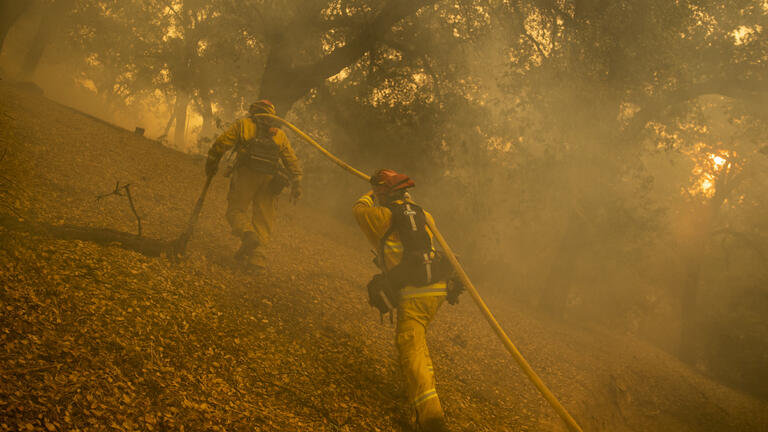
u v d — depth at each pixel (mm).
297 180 5230
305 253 7340
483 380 5621
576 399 6566
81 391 2420
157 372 2846
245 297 4516
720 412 10586
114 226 4969
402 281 3590
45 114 9680
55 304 3027
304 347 4113
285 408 3086
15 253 3412
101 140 9320
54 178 5859
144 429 2379
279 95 13211
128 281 3756
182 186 8500
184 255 4773
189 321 3588
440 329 6750
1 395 2172
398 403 3932
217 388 2963
